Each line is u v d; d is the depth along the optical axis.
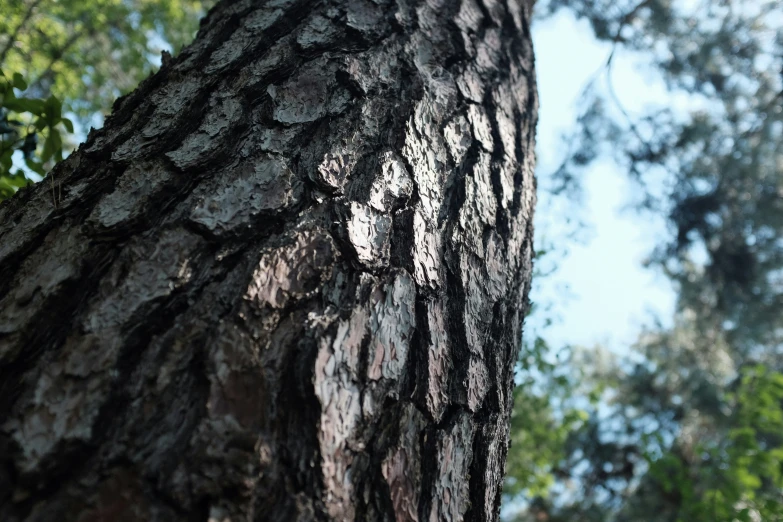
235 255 0.92
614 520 6.50
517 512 7.45
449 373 0.99
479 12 1.45
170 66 1.19
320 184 1.00
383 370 0.92
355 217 0.99
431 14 1.33
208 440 0.81
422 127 1.13
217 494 0.80
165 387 0.84
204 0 6.45
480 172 1.19
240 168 1.00
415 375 0.95
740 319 5.31
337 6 1.25
